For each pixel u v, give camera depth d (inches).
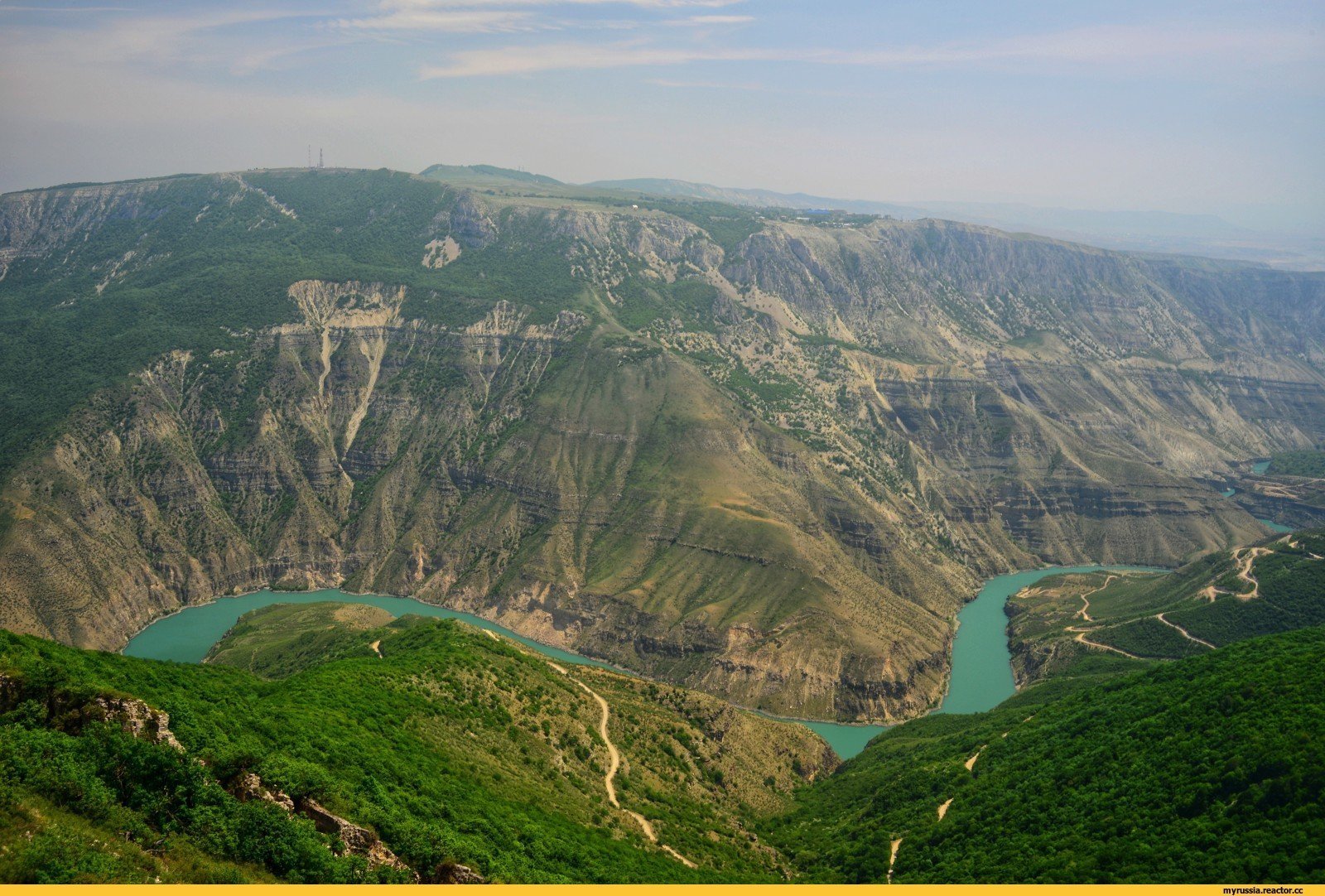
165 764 3262.8
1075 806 5526.6
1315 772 4571.9
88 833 2878.9
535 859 4357.8
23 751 3073.3
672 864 5157.5
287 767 3698.3
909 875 5497.1
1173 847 4606.3
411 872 3565.5
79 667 4104.3
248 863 3152.1
